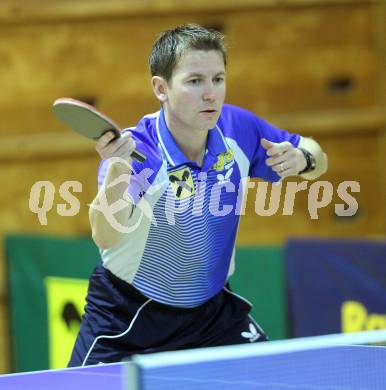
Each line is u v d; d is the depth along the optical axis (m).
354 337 7.64
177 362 7.07
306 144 10.39
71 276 18.08
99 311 10.15
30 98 21.92
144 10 22.11
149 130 9.61
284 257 16.50
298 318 16.38
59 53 21.98
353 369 8.24
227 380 7.56
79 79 22.11
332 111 23.20
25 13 21.64
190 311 10.18
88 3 21.92
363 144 23.45
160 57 9.34
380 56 23.30
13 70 21.84
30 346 19.06
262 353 7.37
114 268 9.93
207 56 9.08
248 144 10.11
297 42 22.89
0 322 20.36
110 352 10.00
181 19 22.38
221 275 10.27
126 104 22.36
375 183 23.56
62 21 21.92
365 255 15.64
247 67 22.75
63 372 9.08
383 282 15.43
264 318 16.70
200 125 9.19
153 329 10.07
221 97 9.22
